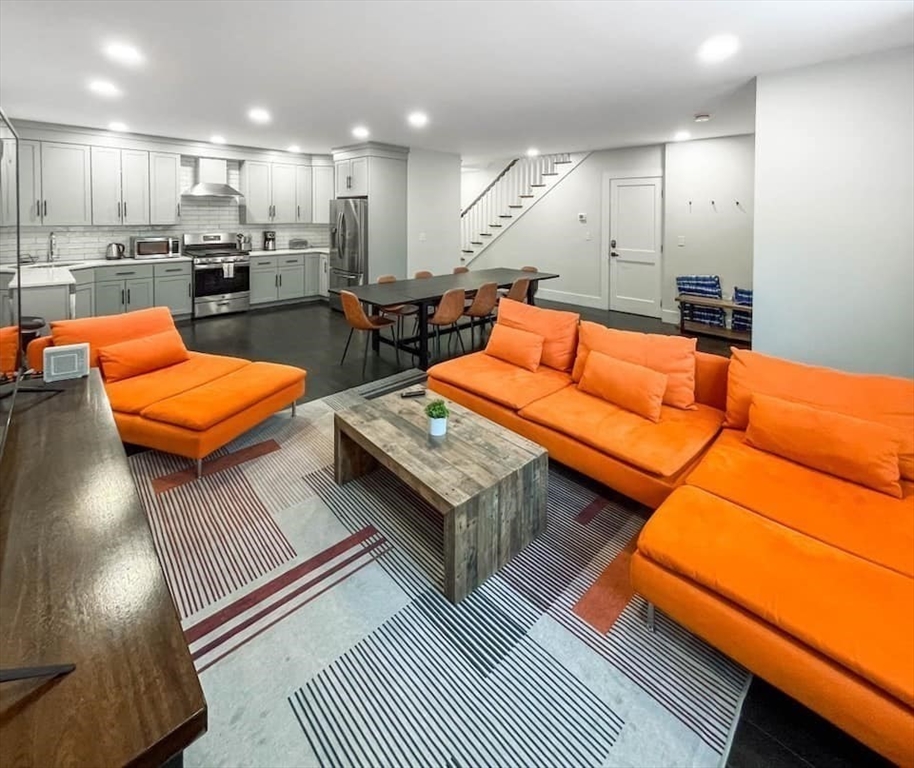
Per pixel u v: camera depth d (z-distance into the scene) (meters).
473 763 1.40
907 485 1.98
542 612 1.94
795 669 1.38
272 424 3.62
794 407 2.26
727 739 1.46
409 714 1.53
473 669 1.69
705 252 6.73
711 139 6.46
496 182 9.45
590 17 2.68
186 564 2.17
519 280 5.86
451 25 2.78
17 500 1.43
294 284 8.20
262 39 2.97
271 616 1.90
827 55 3.26
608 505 2.68
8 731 0.78
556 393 3.13
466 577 2.01
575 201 8.20
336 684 1.63
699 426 2.64
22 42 3.03
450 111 4.82
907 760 1.21
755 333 3.92
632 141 6.73
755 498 1.94
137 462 3.04
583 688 1.62
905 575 1.51
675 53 3.21
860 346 3.52
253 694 1.58
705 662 1.72
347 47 3.09
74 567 1.16
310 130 5.89
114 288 6.23
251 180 7.61
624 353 3.03
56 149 5.77
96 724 0.80
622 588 2.07
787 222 3.68
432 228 7.91
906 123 3.18
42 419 2.02
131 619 1.01
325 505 2.62
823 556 1.59
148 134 6.29
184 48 3.11
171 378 3.29
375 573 2.14
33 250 6.03
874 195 3.34
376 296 4.87
